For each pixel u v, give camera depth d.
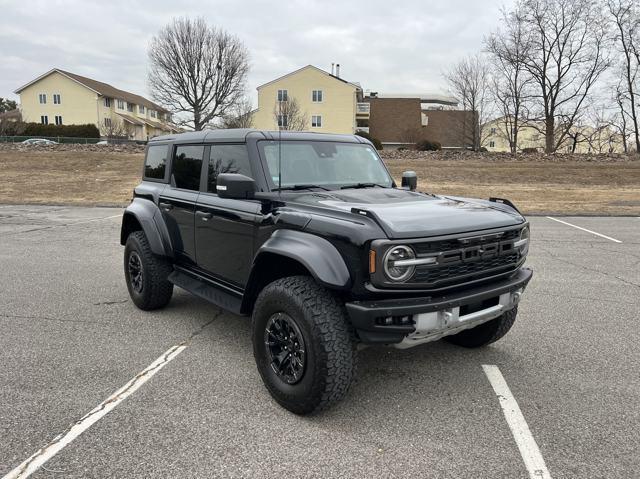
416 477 2.70
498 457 2.88
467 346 4.51
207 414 3.32
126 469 2.73
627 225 12.22
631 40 32.88
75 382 3.75
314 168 4.23
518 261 3.65
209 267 4.41
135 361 4.14
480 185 20.88
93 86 67.62
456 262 3.17
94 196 18.34
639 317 5.38
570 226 12.05
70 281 6.74
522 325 5.12
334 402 3.19
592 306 5.76
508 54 35.34
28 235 10.55
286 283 3.31
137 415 3.29
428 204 3.69
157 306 5.38
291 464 2.80
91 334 4.75
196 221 4.48
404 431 3.15
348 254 3.04
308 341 3.12
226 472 2.72
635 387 3.75
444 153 28.39
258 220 3.70
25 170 23.95
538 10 33.84
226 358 4.21
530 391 3.69
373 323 2.97
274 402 3.49
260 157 3.97
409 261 2.99
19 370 3.95
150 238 5.02
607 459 2.86
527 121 37.00
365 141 4.90
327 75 56.38
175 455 2.87
